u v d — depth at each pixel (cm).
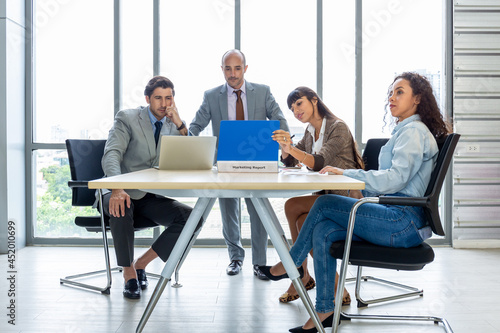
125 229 286
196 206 210
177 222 293
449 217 457
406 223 199
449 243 458
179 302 282
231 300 286
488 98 446
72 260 396
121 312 262
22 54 450
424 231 204
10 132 429
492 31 445
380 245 202
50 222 462
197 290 308
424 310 268
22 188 451
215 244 457
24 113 455
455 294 301
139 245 455
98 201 306
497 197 449
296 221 277
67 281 321
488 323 248
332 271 214
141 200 306
